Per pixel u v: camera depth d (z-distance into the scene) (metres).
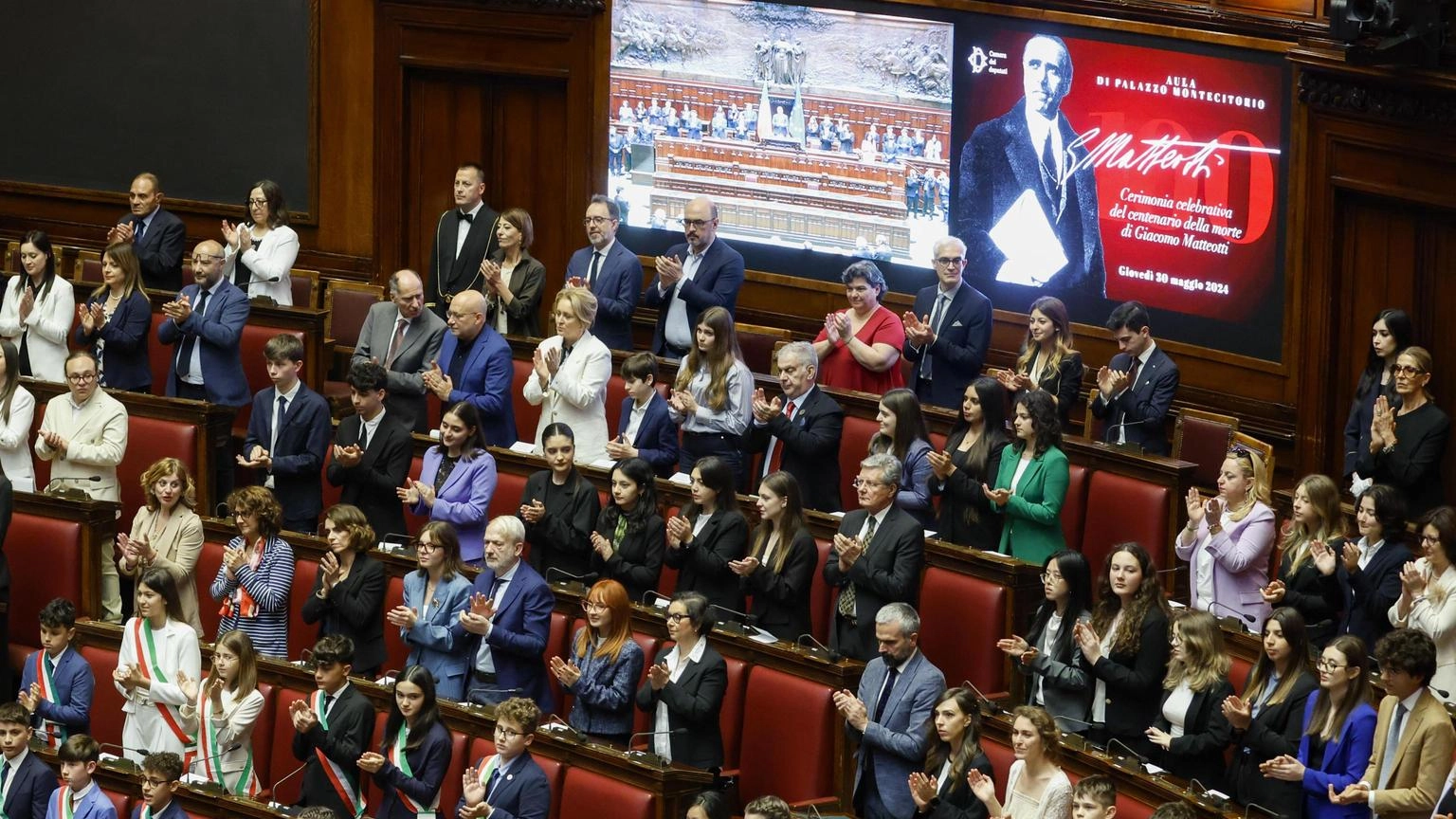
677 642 12.97
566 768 12.47
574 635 13.45
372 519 15.33
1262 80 16.44
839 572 13.48
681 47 20.00
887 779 12.09
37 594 15.70
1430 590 12.06
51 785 13.35
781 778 12.94
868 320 16.64
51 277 17.97
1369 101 15.53
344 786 12.76
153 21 22.73
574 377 15.81
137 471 16.81
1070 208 17.83
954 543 14.29
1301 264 16.38
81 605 15.72
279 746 13.59
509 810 12.17
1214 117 16.78
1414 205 15.48
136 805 13.08
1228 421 15.42
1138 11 17.11
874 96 18.92
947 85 18.45
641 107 20.36
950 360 16.28
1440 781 10.61
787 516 13.62
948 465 14.14
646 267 20.59
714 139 19.98
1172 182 17.14
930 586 13.77
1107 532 14.84
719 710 12.91
